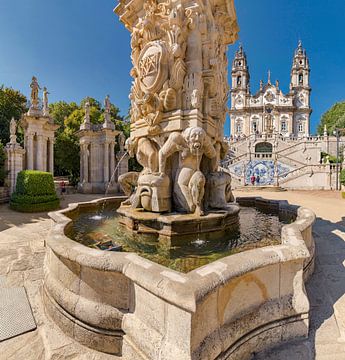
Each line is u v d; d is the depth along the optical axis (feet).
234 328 6.76
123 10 20.04
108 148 70.13
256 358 7.09
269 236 14.51
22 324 8.66
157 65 16.24
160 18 17.07
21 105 85.51
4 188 47.39
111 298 7.61
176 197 15.53
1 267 13.78
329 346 7.39
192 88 16.19
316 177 82.99
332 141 120.16
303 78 214.90
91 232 15.08
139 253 11.75
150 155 17.10
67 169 93.61
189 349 5.57
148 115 16.80
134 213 14.73
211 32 17.60
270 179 92.94
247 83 225.76
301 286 8.17
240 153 131.44
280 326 7.64
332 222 24.09
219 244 12.96
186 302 5.50
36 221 28.91
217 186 16.40
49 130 57.21
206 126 16.67
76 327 7.92
